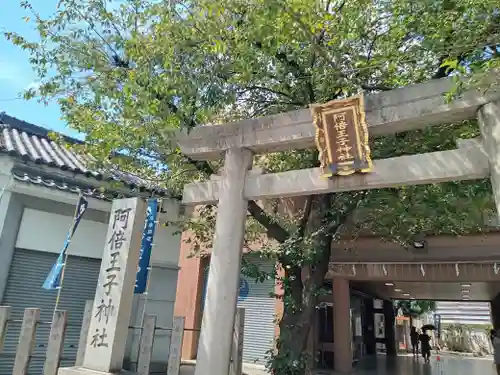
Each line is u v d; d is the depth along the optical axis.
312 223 7.71
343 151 5.71
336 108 5.74
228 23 6.21
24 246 8.32
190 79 6.02
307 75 7.29
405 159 5.44
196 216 11.90
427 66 6.98
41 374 8.17
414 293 21.61
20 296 8.20
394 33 6.03
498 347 16.25
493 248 12.10
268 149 6.62
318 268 7.66
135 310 9.38
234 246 6.20
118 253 6.95
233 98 6.45
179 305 15.09
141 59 6.20
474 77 4.41
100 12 7.02
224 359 5.77
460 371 17.70
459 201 7.21
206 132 6.92
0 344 6.24
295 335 7.17
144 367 6.53
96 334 6.67
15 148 8.76
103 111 7.51
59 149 10.95
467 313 38.88
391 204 7.68
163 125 6.94
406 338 33.88
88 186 9.40
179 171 8.75
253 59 6.49
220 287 6.05
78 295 8.95
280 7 5.30
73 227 7.98
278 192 6.18
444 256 12.70
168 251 10.33
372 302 23.11
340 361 13.75
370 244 13.83
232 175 6.54
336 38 6.63
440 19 4.98
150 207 8.38
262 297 13.74
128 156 8.10
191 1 6.23
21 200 8.36
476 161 4.99
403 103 5.48
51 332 6.23
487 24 4.63
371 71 7.17
